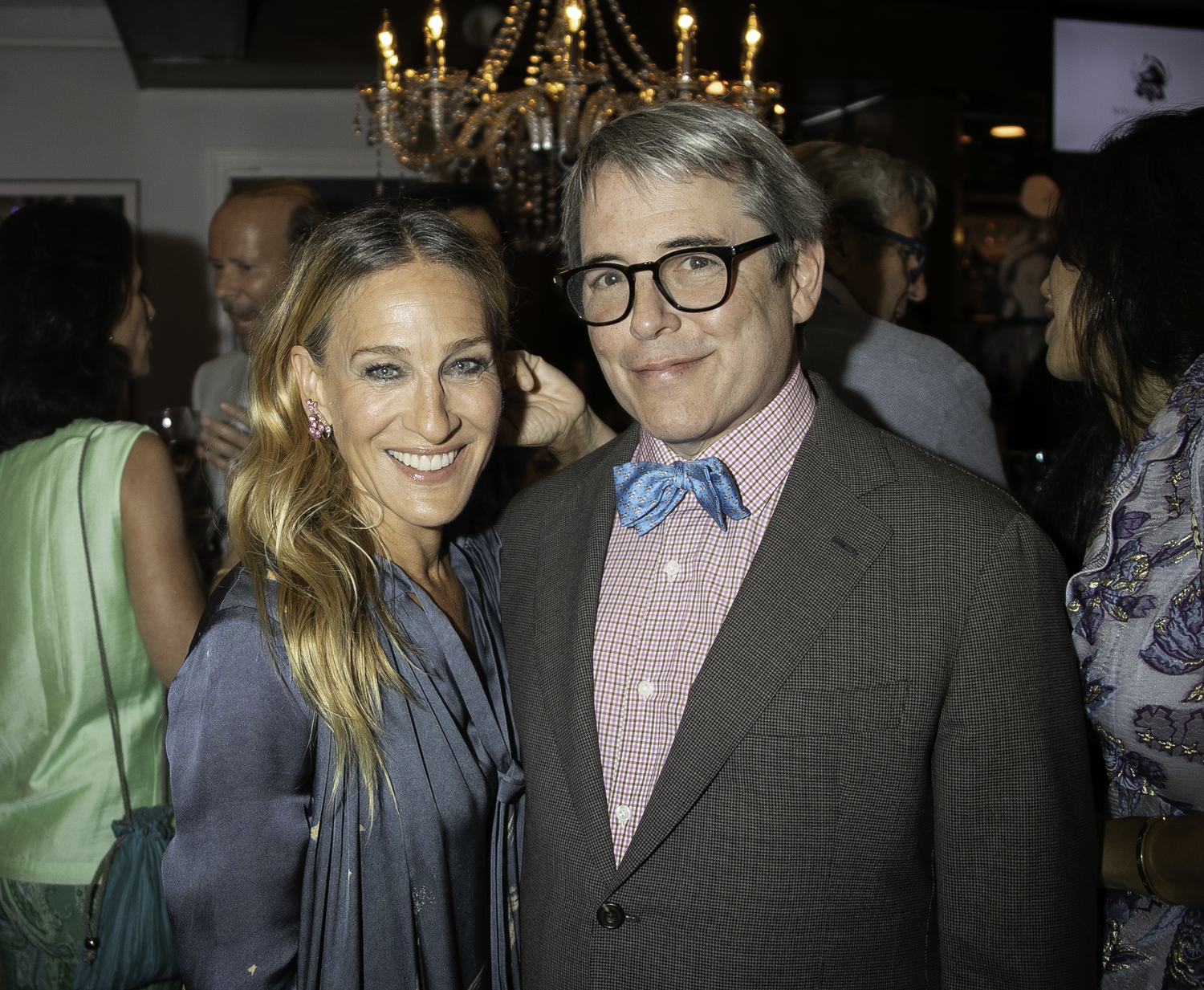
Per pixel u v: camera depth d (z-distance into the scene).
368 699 1.19
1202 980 1.12
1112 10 4.42
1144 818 1.17
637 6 4.01
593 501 1.37
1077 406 1.60
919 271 2.33
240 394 2.89
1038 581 1.09
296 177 4.77
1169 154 1.24
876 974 1.11
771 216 1.15
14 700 1.71
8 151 4.60
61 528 1.71
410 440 1.23
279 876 1.16
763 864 1.10
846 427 1.24
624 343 1.18
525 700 1.31
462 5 4.10
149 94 4.67
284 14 4.14
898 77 4.23
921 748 1.09
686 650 1.20
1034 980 1.07
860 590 1.12
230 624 1.17
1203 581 1.08
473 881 1.27
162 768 1.77
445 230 1.25
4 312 1.77
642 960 1.13
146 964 1.58
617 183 1.14
